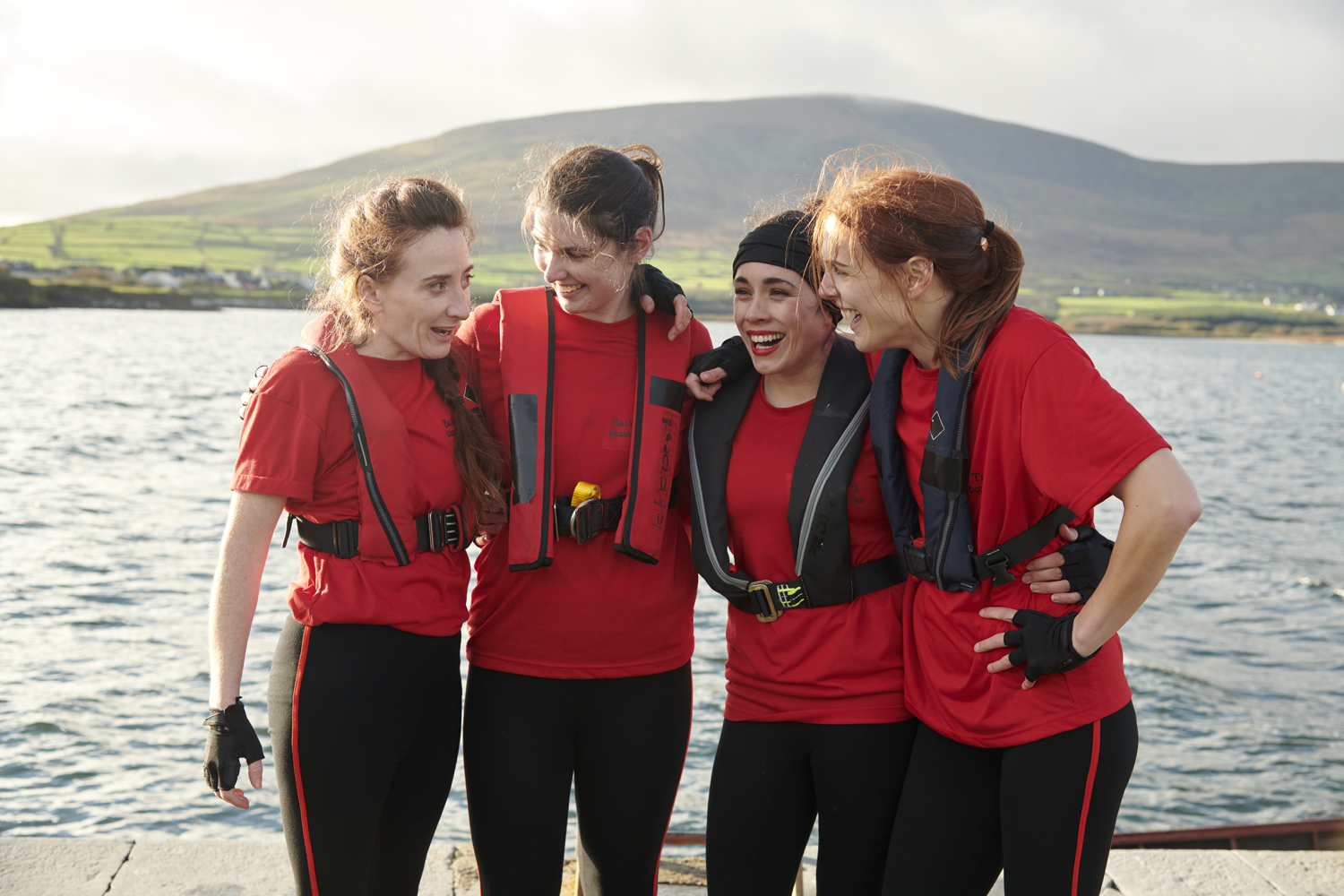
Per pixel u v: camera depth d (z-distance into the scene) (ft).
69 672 48.91
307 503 7.33
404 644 7.38
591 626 8.13
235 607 7.04
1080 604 6.93
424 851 7.82
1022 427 6.73
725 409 8.35
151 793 36.11
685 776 39.83
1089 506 6.50
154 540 79.00
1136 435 6.35
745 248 7.98
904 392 7.54
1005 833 7.05
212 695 6.95
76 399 170.09
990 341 6.95
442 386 7.84
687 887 11.22
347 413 7.34
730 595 8.11
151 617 59.00
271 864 10.67
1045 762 6.88
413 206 7.32
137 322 418.51
